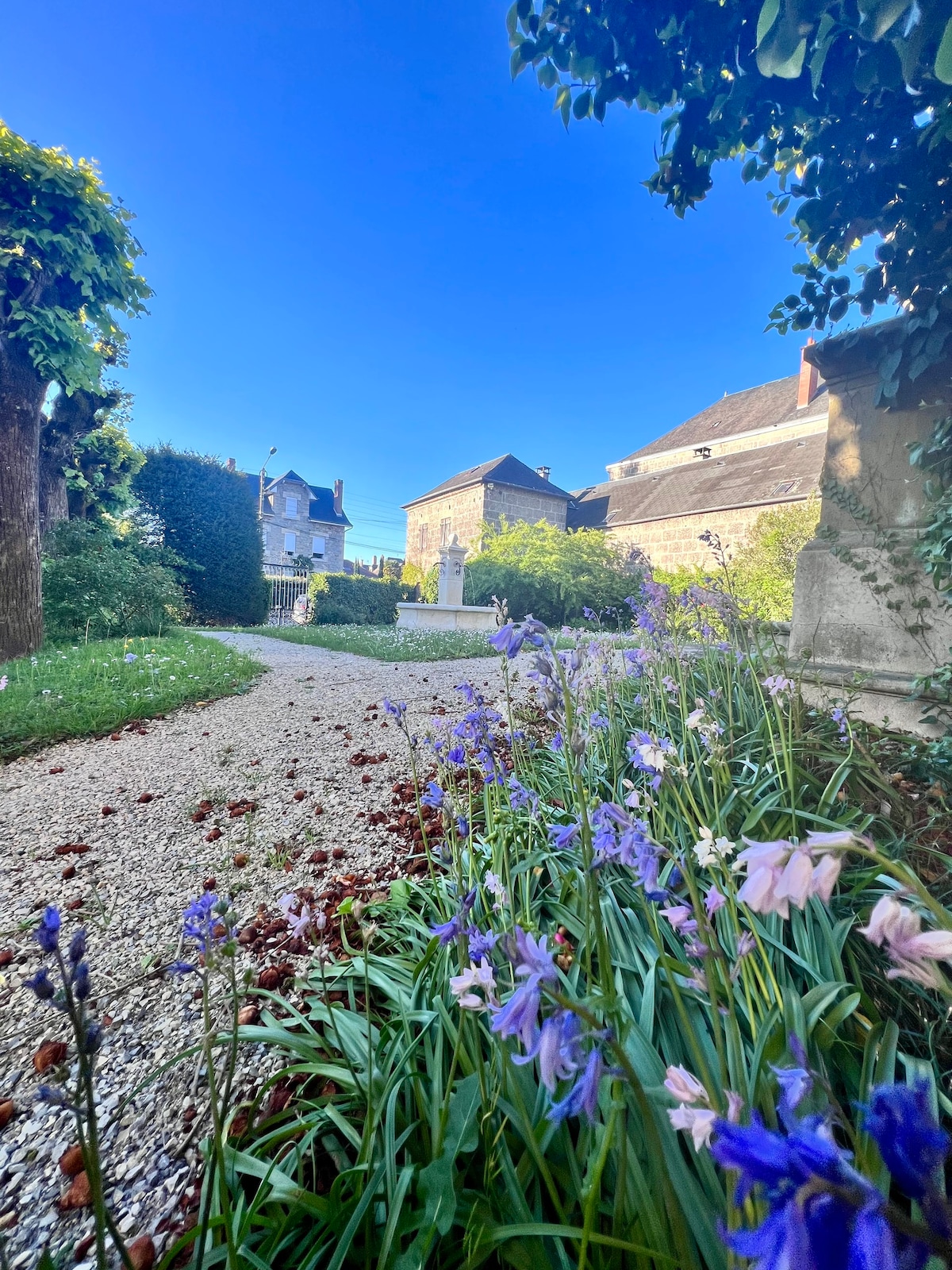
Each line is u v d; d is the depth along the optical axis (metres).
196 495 14.13
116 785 2.93
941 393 2.86
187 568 13.76
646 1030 1.04
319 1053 1.20
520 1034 0.60
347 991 1.45
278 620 18.66
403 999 1.26
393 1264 0.77
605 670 2.64
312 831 2.37
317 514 39.44
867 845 0.53
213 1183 0.93
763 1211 0.69
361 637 9.59
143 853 2.22
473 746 2.37
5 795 2.82
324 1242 0.84
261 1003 1.44
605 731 2.58
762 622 3.57
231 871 2.09
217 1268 0.83
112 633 8.82
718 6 2.24
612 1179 0.85
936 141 2.21
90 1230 0.94
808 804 1.94
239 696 4.90
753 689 2.86
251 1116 1.03
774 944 1.26
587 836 0.98
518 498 23.66
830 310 3.05
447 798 2.04
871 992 1.27
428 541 26.80
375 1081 1.07
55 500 9.04
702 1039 1.06
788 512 15.60
